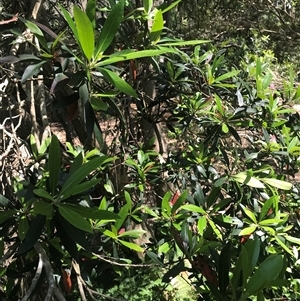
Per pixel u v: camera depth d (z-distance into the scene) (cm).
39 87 191
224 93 233
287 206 197
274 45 522
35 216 113
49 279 104
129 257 216
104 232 155
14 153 167
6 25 136
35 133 181
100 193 237
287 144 194
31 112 185
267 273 84
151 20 165
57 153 101
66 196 98
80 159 114
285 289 165
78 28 102
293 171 210
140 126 306
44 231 130
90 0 120
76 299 190
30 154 169
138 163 231
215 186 168
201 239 135
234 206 182
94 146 256
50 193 104
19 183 123
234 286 90
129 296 332
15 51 160
